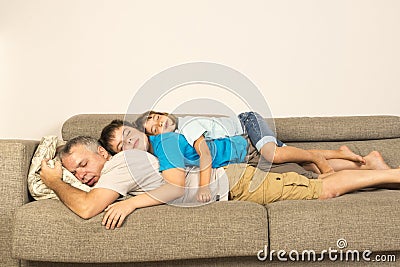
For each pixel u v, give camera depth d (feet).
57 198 8.75
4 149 8.61
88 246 7.89
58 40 12.20
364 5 12.42
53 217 8.00
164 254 7.91
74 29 12.19
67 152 8.96
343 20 12.41
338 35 12.42
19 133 12.32
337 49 12.43
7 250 8.44
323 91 12.44
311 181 9.09
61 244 7.88
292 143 10.91
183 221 7.98
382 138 11.05
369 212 8.13
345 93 12.42
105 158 9.17
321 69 12.43
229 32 12.31
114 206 8.05
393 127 11.02
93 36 12.21
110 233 7.92
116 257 7.90
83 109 12.28
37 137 12.32
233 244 7.95
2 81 12.21
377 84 12.39
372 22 12.45
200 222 7.98
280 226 8.05
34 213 8.04
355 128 10.94
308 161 10.11
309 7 12.37
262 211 8.16
